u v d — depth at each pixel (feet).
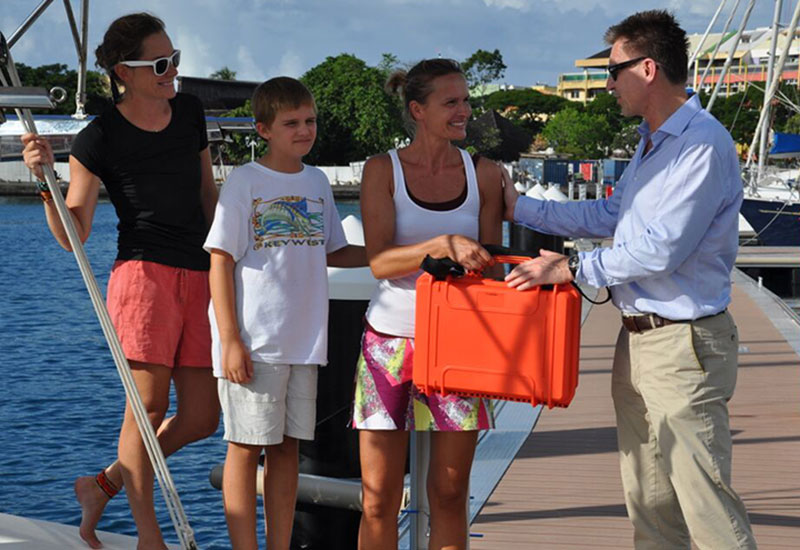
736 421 21.75
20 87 8.49
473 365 9.12
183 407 10.43
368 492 9.96
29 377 41.04
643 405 10.03
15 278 77.66
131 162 9.88
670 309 9.40
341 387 13.43
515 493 16.61
